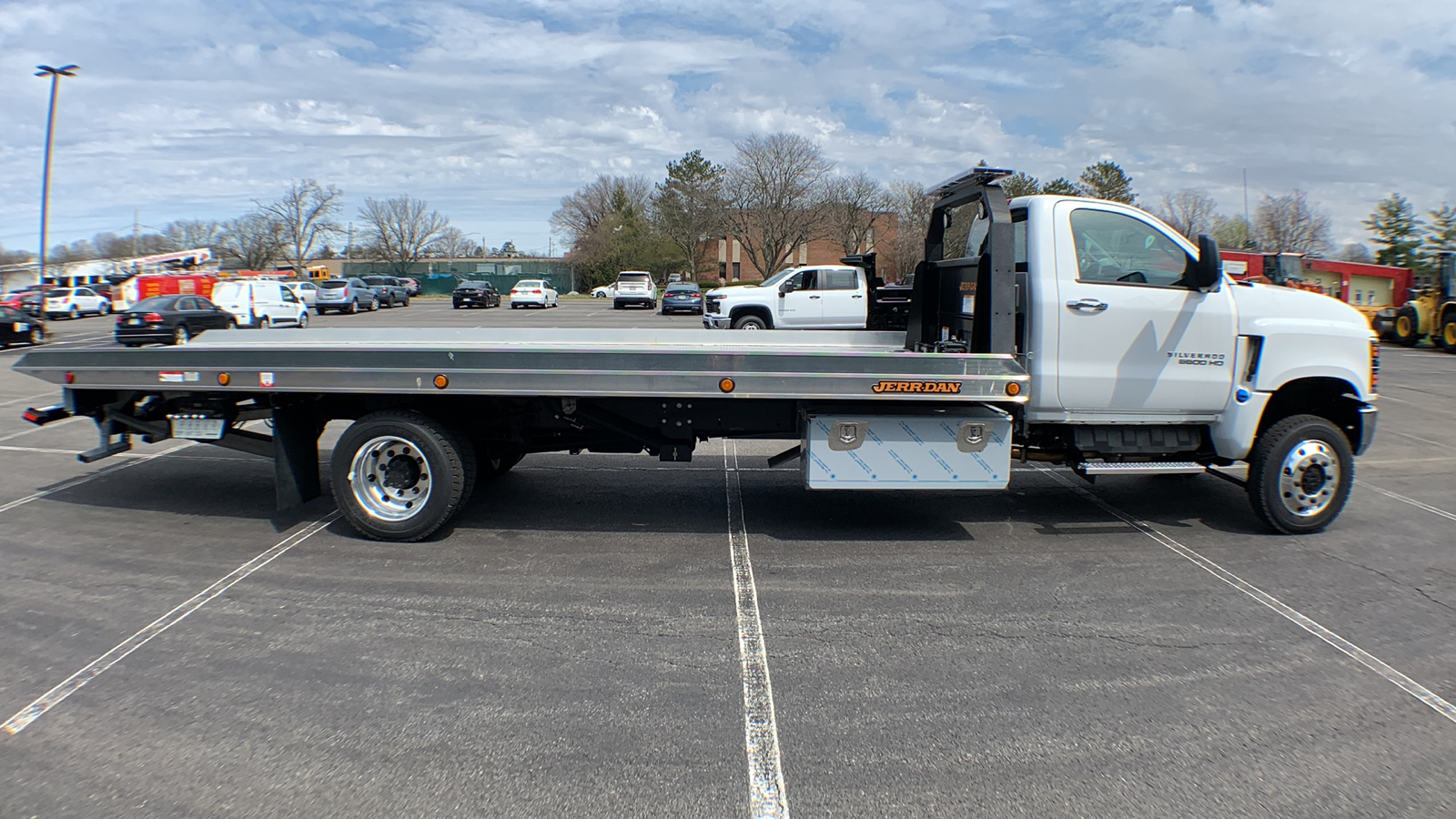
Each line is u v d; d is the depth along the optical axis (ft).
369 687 12.87
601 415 20.13
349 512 19.25
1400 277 93.81
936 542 19.93
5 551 18.74
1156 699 12.79
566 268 279.69
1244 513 22.61
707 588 16.94
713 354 17.99
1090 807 10.17
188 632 14.67
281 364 18.72
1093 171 201.05
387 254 317.22
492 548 19.17
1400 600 16.76
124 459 27.96
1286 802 10.33
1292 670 13.79
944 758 11.17
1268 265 76.28
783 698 12.69
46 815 9.79
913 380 18.02
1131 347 19.33
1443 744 11.64
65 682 12.89
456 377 18.31
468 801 10.16
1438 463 29.58
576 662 13.75
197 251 163.12
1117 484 25.66
